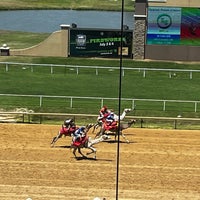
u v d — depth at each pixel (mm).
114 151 26453
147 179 23109
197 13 46969
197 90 38406
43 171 23656
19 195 21078
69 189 21797
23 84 38312
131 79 40844
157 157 25812
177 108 33594
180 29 47062
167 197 21391
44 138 28250
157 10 47000
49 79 40031
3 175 23047
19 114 31297
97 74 41844
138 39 47031
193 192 21984
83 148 26641
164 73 42969
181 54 47156
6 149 26281
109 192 21609
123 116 27922
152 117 30891
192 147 27453
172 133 29844
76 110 32469
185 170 24312
